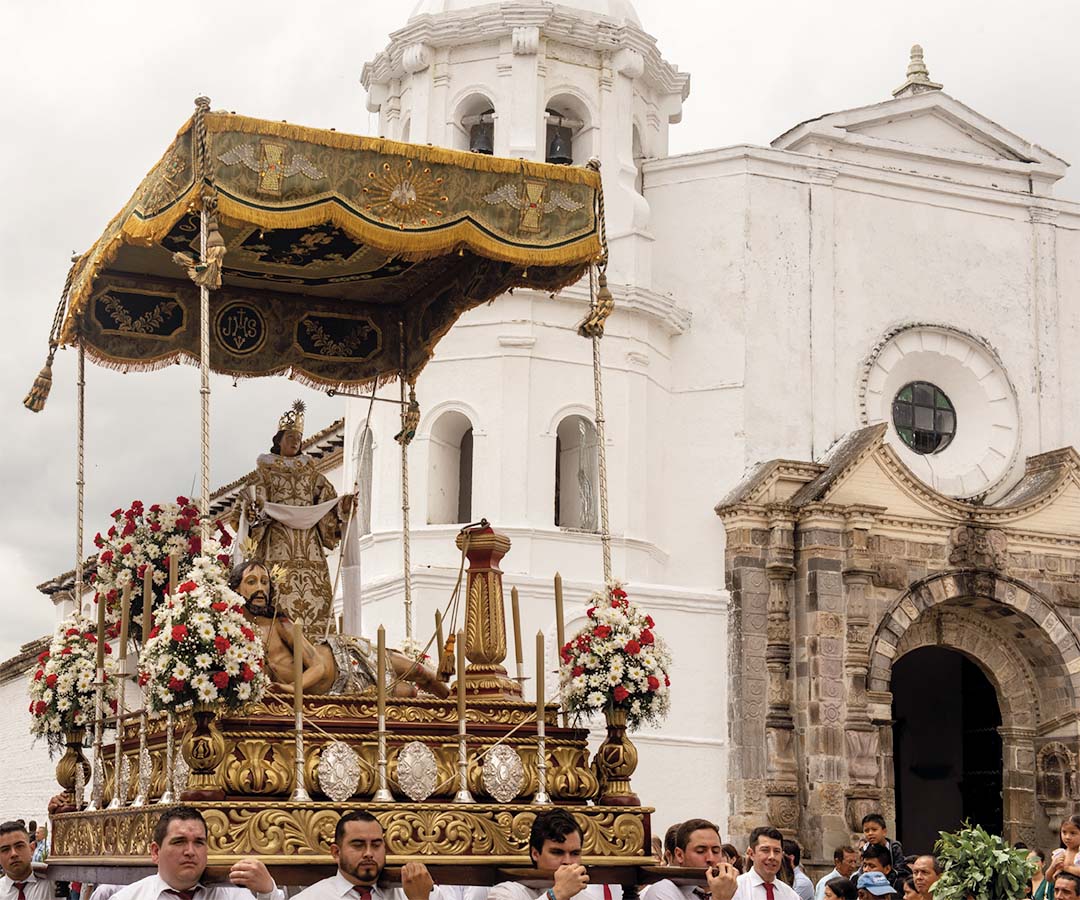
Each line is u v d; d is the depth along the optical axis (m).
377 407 36.62
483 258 18.45
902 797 42.66
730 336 38.16
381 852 12.30
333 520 17.58
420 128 38.00
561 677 16.03
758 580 36.41
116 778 15.96
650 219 38.44
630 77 38.62
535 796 15.20
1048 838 37.94
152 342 18.89
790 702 36.00
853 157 39.78
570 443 37.22
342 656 15.79
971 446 39.72
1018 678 38.81
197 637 13.48
